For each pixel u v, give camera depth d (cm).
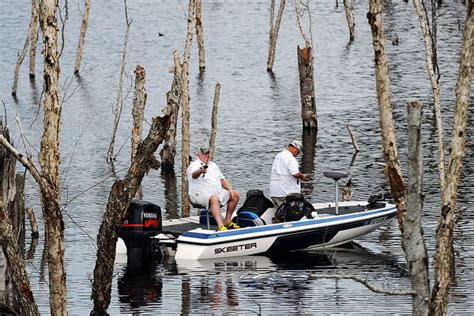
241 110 12294
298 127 11225
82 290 5534
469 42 3328
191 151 10094
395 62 15175
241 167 9312
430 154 9456
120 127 11488
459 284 5481
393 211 6888
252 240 6375
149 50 17125
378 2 3541
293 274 5912
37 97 13375
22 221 6391
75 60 15538
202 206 6469
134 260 6003
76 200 8056
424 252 3122
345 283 5681
